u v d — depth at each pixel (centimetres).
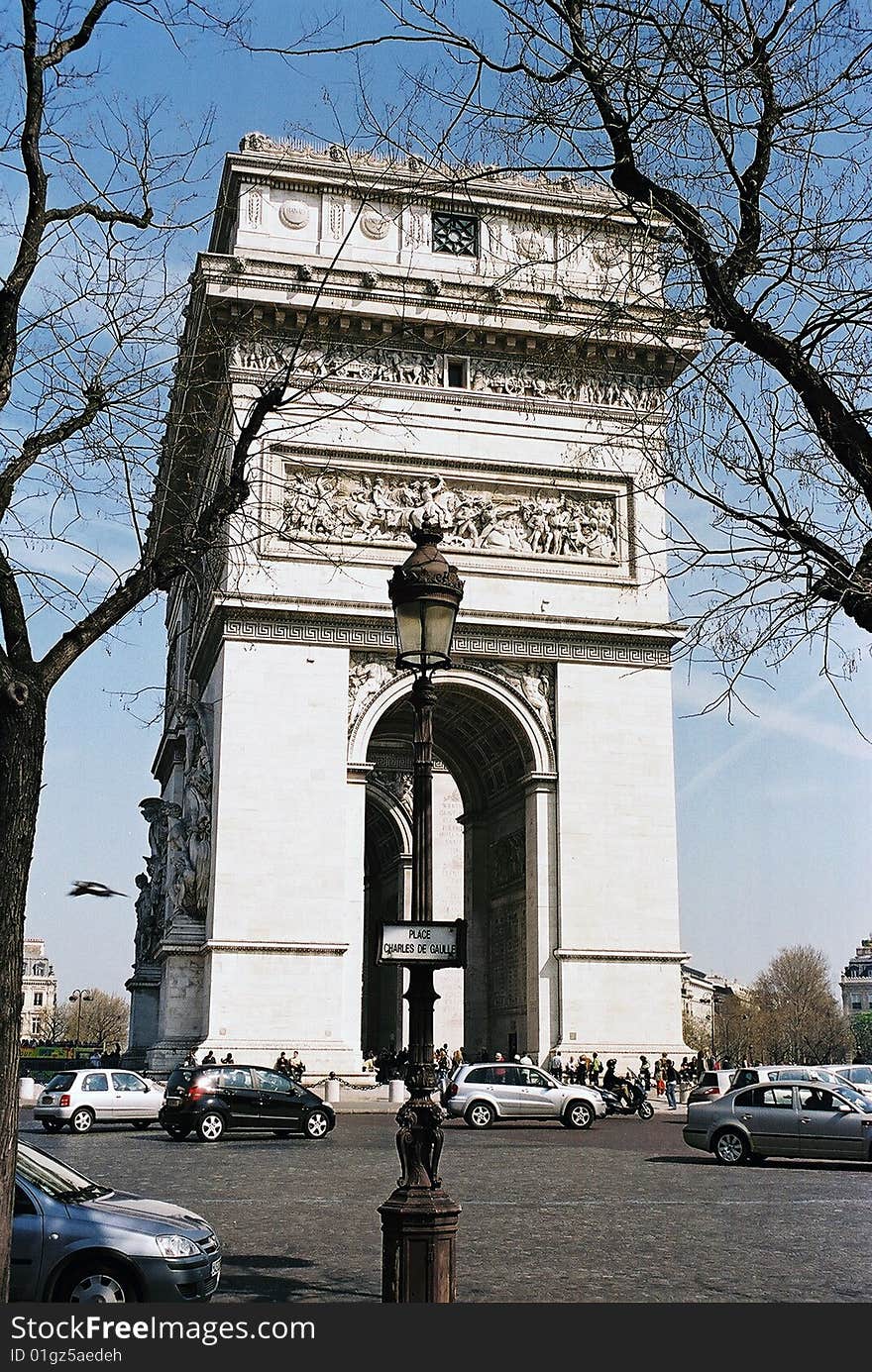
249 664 7088
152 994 10369
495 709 7556
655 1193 3516
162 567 1838
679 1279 2247
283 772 7025
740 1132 4394
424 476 7525
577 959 7231
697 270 1856
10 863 1487
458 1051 8300
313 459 7362
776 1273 2312
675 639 7681
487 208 7781
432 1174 1819
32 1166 1970
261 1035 6725
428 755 1992
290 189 7694
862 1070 5678
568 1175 3959
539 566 7600
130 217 2048
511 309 7619
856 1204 3306
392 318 7444
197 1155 4550
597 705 7544
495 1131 5831
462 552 7506
